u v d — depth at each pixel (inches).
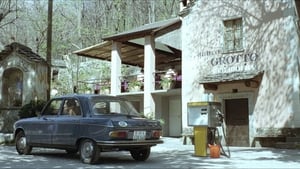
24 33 1697.8
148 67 916.6
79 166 410.9
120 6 1908.2
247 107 732.0
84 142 435.2
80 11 1915.6
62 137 458.9
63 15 1855.3
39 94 835.4
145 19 1879.9
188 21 810.8
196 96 786.8
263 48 710.5
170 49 1031.6
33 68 836.6
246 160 473.1
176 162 449.7
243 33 737.0
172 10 1817.2
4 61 845.8
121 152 573.3
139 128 428.8
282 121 678.5
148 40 917.8
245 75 704.4
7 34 1611.7
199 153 511.8
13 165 419.5
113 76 974.4
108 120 418.0
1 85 843.4
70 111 465.4
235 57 743.1
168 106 1000.9
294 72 671.8
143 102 1011.3
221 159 483.5
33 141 501.7
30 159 476.7
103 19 1929.1
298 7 699.4
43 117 493.0
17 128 530.9
